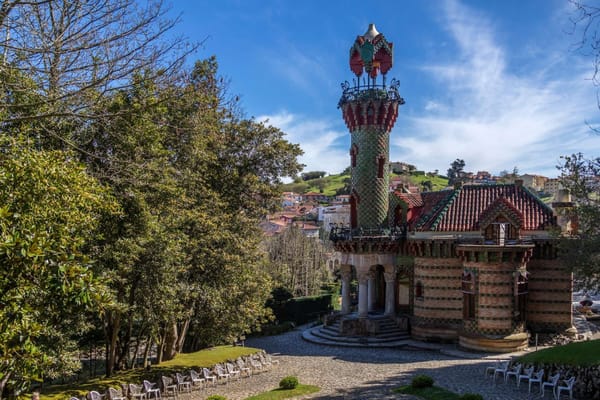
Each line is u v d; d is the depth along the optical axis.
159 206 29.28
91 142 26.59
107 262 26.56
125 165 26.16
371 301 56.03
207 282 34.34
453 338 46.41
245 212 44.38
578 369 28.55
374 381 32.72
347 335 49.75
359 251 50.75
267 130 44.81
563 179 35.69
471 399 25.94
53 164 17.44
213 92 44.97
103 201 21.84
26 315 14.05
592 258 33.50
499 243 43.06
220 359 37.19
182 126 33.06
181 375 32.84
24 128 20.97
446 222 47.47
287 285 73.94
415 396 28.30
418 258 48.62
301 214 177.75
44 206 16.55
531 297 45.38
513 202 47.69
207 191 36.12
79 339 38.88
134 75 21.41
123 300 29.27
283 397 28.98
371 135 52.44
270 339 54.06
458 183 50.72
